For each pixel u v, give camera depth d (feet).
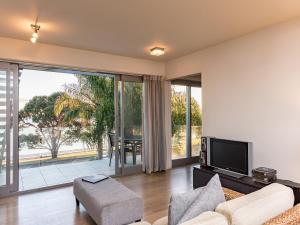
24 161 18.11
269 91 10.00
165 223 5.35
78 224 8.42
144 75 15.75
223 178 10.28
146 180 13.92
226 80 11.93
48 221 8.66
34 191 12.01
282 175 9.53
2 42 11.02
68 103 19.84
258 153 10.42
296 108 9.08
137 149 15.97
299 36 8.98
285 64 9.42
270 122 9.96
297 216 4.09
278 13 8.66
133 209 7.77
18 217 8.99
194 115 19.34
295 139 9.11
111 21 9.32
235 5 8.02
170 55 14.61
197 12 8.54
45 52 12.09
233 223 3.76
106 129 20.94
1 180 11.28
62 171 16.53
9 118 11.46
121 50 13.38
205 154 12.10
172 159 17.66
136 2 7.78
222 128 12.14
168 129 16.93
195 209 4.24
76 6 8.02
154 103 15.97
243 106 11.08
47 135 19.04
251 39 10.70
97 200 7.59
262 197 4.39
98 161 20.07
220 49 12.26
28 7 8.05
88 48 12.95
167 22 9.48
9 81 11.53
